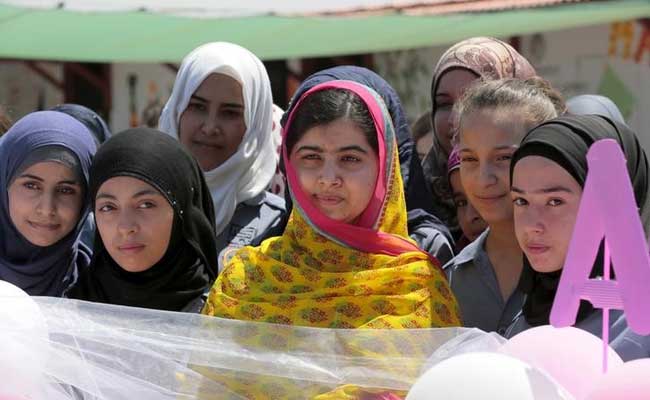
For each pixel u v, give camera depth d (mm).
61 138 3094
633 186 2512
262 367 2402
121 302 2873
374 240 2658
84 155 3131
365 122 2688
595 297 1898
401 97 8461
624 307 1803
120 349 2408
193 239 2914
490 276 2939
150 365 2408
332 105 2674
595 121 2473
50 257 3127
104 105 10148
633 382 1804
